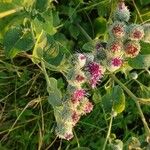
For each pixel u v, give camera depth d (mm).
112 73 417
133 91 481
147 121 484
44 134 450
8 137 448
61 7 458
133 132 486
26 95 437
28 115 454
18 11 388
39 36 361
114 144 393
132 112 466
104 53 373
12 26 381
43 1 383
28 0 381
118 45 364
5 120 454
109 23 441
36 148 453
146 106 467
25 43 377
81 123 456
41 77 458
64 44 438
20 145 450
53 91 353
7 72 453
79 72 343
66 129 354
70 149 461
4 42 378
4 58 448
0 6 382
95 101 432
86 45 406
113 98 404
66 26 457
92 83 359
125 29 368
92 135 457
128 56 370
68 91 350
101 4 460
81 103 349
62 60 369
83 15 474
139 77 482
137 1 485
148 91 422
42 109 455
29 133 452
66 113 348
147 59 397
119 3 425
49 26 373
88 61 360
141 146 387
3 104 461
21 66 460
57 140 461
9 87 456
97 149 448
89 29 469
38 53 367
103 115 452
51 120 453
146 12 484
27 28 382
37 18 379
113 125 457
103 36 468
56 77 465
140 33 360
